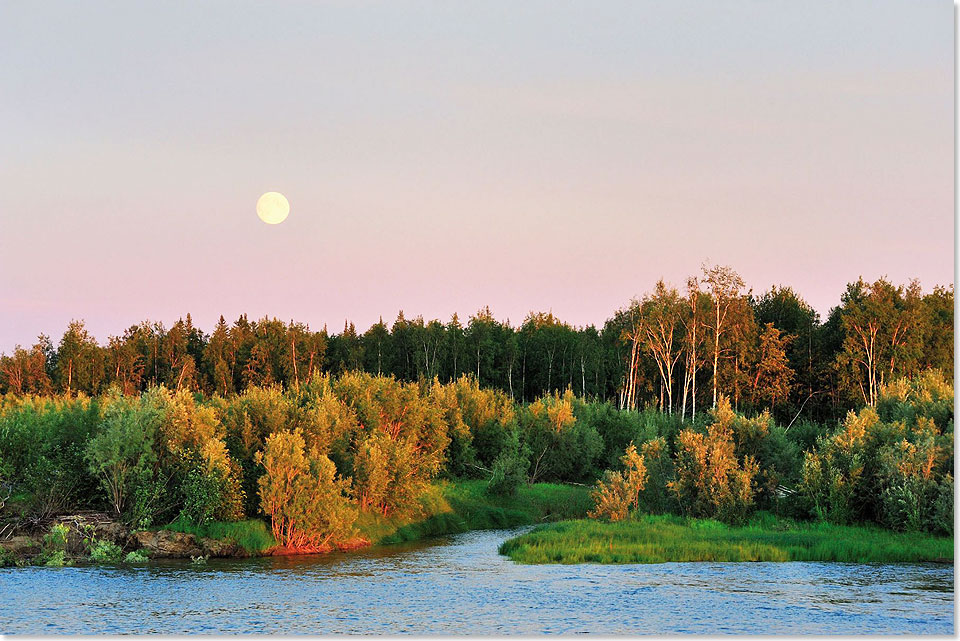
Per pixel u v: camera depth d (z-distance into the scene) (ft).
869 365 378.94
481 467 312.50
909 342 377.09
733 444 229.66
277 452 195.83
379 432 252.83
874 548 172.65
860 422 220.23
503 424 327.88
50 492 195.00
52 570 164.96
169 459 204.74
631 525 211.20
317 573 161.58
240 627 116.37
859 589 139.54
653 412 380.17
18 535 182.70
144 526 189.26
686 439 228.22
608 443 349.41
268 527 198.29
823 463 217.56
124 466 198.29
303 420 231.50
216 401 245.65
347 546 201.67
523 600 133.08
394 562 177.17
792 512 220.02
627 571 160.04
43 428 217.77
